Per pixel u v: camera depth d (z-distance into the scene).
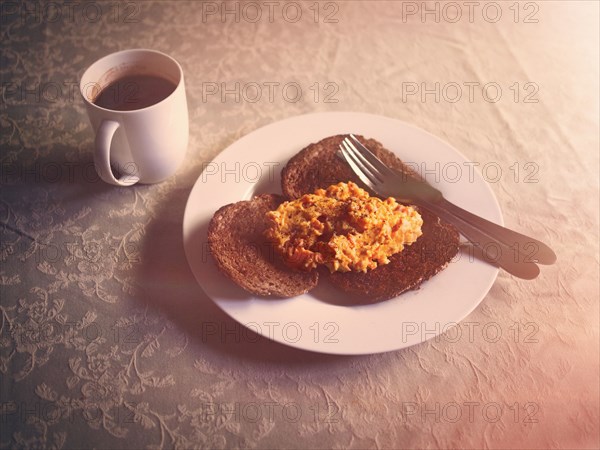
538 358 0.37
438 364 0.36
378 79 0.54
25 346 0.37
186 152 0.48
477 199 0.42
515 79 0.54
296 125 0.47
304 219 0.39
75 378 0.36
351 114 0.47
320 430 0.34
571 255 0.42
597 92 0.53
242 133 0.50
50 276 0.41
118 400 0.35
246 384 0.36
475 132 0.50
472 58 0.56
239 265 0.38
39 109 0.51
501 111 0.52
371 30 0.59
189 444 0.33
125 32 0.57
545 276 0.41
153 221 0.44
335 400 0.35
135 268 0.41
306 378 0.36
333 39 0.58
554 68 0.55
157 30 0.58
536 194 0.46
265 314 0.36
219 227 0.40
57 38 0.57
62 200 0.45
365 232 0.38
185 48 0.56
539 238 0.43
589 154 0.48
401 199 0.42
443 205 0.42
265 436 0.34
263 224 0.40
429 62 0.56
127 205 0.45
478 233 0.40
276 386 0.35
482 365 0.36
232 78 0.54
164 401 0.35
